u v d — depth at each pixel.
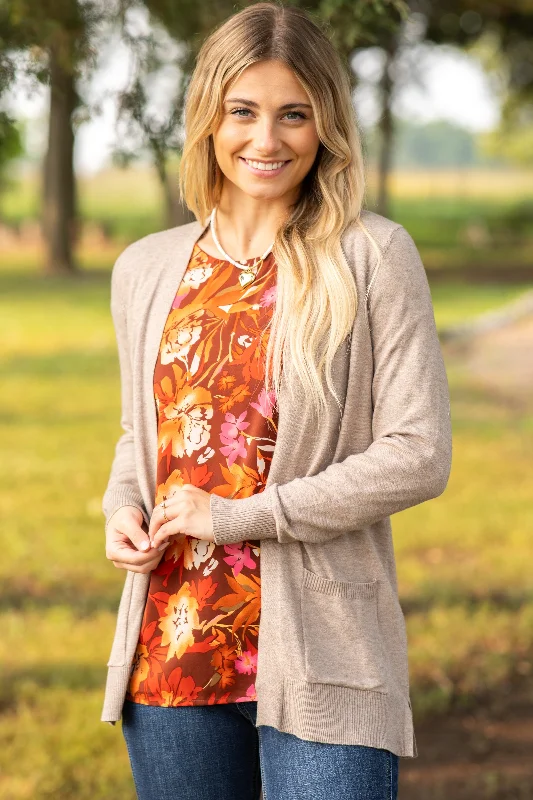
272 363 1.94
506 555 5.94
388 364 1.91
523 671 4.57
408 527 6.45
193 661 1.97
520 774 3.80
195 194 2.13
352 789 1.83
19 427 9.43
